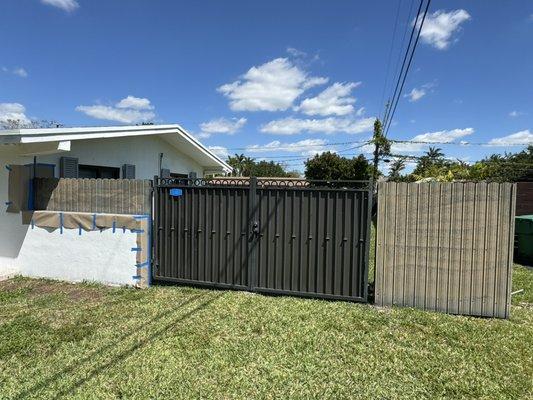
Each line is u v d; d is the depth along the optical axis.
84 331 4.27
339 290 5.43
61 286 6.15
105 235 6.24
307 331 4.28
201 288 6.07
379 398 3.03
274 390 3.12
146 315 4.78
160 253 6.29
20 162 6.93
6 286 6.15
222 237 5.94
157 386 3.17
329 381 3.27
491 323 4.65
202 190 6.02
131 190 6.25
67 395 3.04
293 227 5.59
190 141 11.19
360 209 5.30
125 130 8.28
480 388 3.17
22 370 3.44
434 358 3.68
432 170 20.47
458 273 4.97
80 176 8.36
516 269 8.16
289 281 5.63
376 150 22.78
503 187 4.80
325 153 40.78
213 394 3.06
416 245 5.12
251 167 59.91
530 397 3.05
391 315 4.82
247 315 4.77
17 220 6.86
